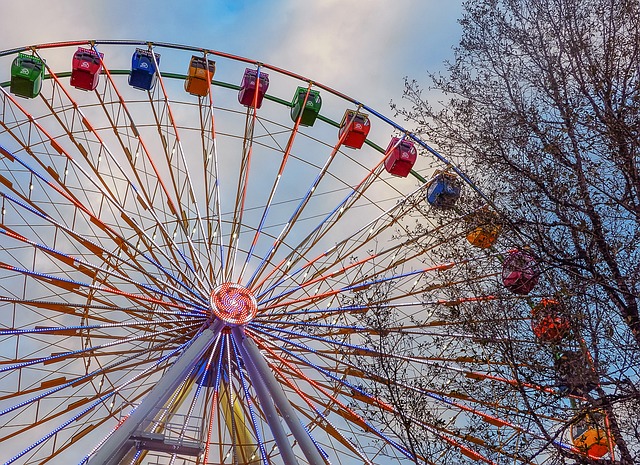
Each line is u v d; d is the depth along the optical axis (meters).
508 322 20.22
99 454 24.81
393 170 37.34
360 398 29.58
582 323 19.03
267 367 28.38
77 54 36.56
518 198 20.75
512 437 20.23
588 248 19.61
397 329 22.41
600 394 18.77
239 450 32.12
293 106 39.84
